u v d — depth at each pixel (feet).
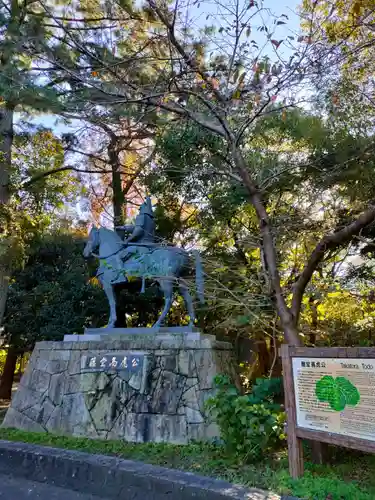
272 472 12.42
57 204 31.94
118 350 19.70
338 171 19.07
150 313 32.35
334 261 22.45
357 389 10.30
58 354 20.89
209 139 23.79
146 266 20.95
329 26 17.46
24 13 21.40
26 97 19.90
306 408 11.50
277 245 20.21
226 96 17.04
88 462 14.01
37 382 20.75
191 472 12.96
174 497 11.64
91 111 18.85
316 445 13.66
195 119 17.46
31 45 18.29
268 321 19.71
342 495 10.39
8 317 31.22
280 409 13.44
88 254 23.93
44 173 30.78
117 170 35.12
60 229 32.09
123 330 20.98
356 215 19.40
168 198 30.09
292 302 15.47
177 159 25.59
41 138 31.07
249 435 12.80
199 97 16.33
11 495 13.42
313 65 15.37
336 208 20.44
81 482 13.76
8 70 19.07
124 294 30.53
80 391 19.49
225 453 14.23
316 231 20.02
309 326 23.79
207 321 29.14
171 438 17.06
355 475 12.58
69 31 18.07
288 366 12.17
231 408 13.43
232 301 18.35
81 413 18.99
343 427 10.46
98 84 16.90
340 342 24.97
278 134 21.84
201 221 27.45
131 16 19.13
